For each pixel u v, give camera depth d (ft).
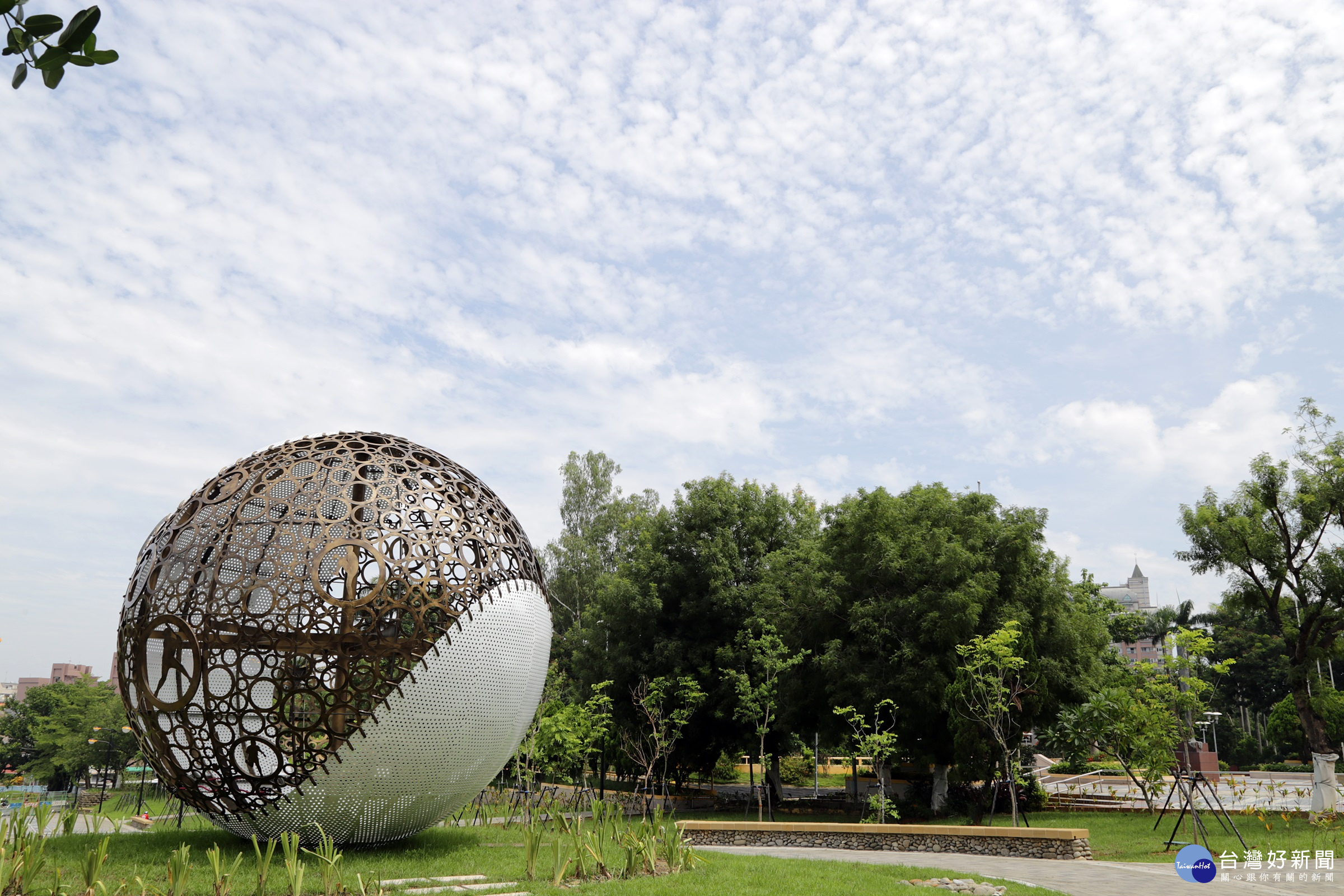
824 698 78.38
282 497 36.50
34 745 167.73
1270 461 68.39
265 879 28.02
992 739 64.03
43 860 27.73
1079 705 71.51
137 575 37.91
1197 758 107.55
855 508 81.30
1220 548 69.82
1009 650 59.31
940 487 83.66
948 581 70.79
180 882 26.73
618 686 87.92
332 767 34.35
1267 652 178.81
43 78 10.36
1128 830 59.88
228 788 34.81
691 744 88.94
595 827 40.88
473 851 40.04
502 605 38.14
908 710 70.13
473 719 36.68
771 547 93.30
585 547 142.92
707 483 93.91
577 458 156.15
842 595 77.61
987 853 49.01
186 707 33.96
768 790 75.36
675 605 88.99
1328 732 108.37
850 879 36.60
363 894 28.25
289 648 33.73
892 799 79.61
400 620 35.35
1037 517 79.15
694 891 31.65
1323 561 66.33
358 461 39.04
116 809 72.95
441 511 38.27
